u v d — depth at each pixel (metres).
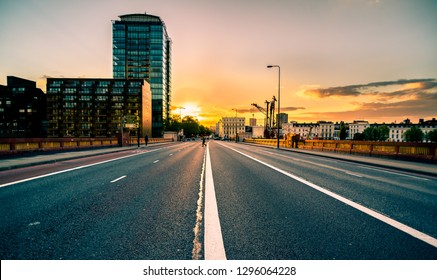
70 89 92.25
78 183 6.64
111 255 2.65
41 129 105.44
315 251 2.78
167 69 123.88
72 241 2.96
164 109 111.31
